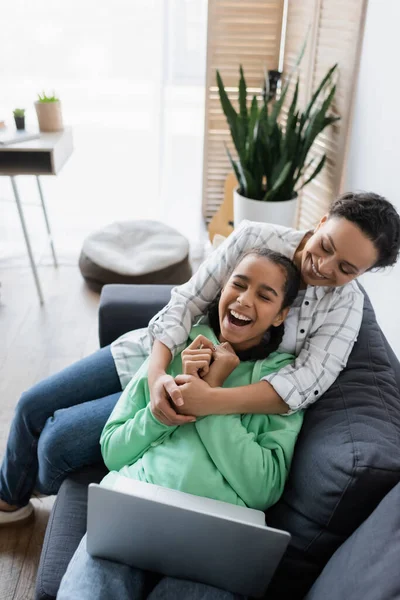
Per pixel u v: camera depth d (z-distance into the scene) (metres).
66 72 2.76
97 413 1.22
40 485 1.36
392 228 1.03
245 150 2.37
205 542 0.86
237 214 2.45
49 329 2.28
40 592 1.00
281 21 2.65
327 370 1.11
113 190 3.03
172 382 1.07
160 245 2.53
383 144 1.83
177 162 2.98
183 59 2.74
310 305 1.19
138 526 0.88
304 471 0.99
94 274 2.46
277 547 0.82
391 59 1.75
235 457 1.03
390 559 0.73
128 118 2.88
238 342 1.14
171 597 0.92
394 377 1.12
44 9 2.61
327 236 1.06
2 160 2.29
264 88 2.78
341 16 2.07
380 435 0.94
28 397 1.30
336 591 0.78
